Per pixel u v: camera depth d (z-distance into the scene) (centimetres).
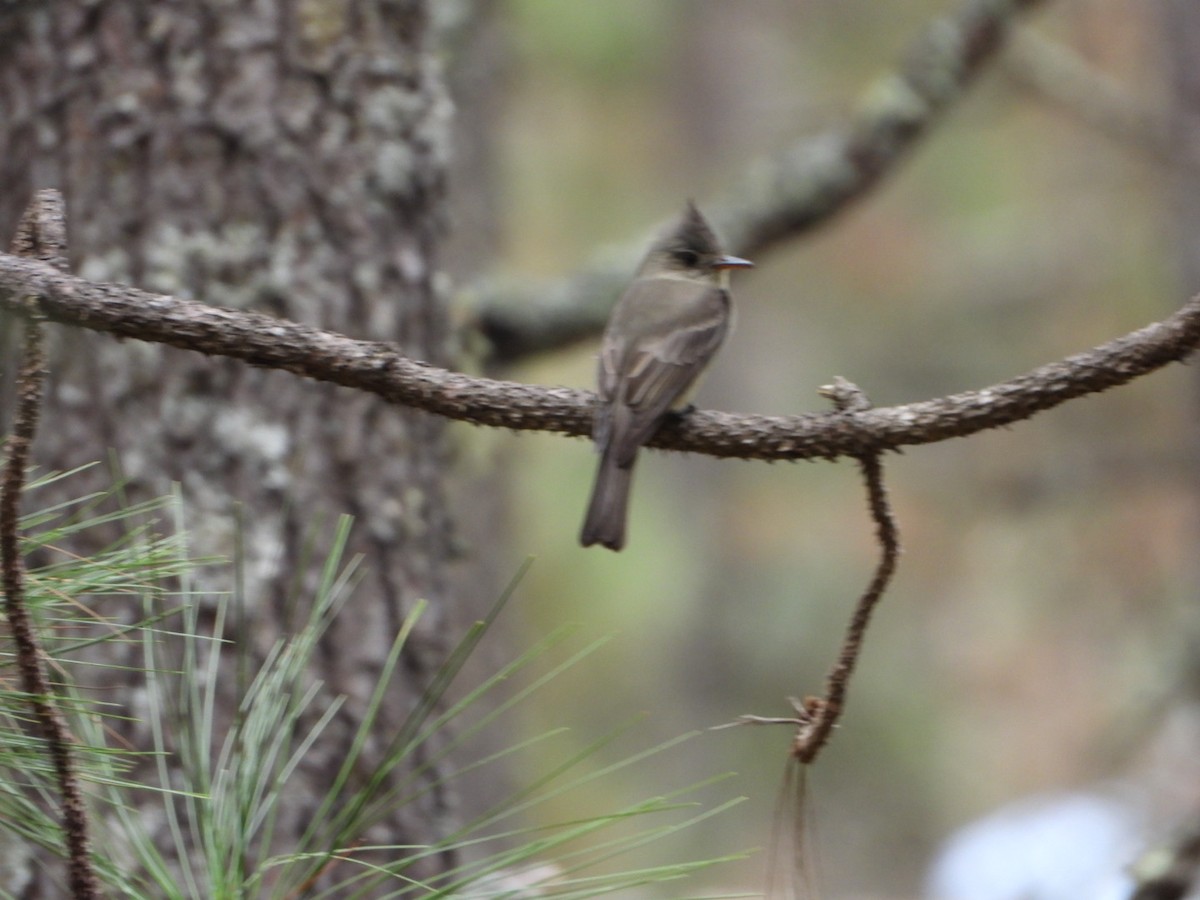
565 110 2262
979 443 2372
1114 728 1859
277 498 750
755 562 2541
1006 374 2473
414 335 810
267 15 774
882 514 506
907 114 1139
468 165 1536
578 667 2292
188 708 522
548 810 2002
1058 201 2355
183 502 737
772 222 1128
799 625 2514
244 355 520
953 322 2508
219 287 757
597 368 770
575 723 2311
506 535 1520
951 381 2506
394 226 804
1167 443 1992
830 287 2566
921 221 2491
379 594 770
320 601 506
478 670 1458
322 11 783
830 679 495
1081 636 2353
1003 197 2406
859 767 2536
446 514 829
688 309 805
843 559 2544
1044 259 2416
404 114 809
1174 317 495
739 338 2592
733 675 2500
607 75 2138
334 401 771
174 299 511
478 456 1138
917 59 1158
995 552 2291
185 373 745
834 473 2559
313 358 527
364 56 796
